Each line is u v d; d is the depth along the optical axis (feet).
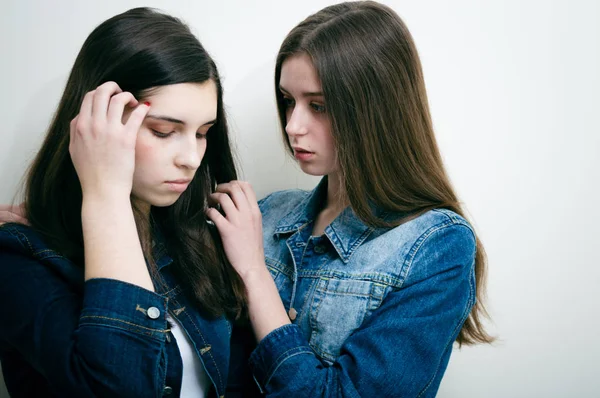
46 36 3.54
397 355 2.43
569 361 4.18
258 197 3.96
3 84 3.55
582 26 3.74
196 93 2.24
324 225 3.18
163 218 2.81
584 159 3.91
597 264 4.05
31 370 2.33
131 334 2.01
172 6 3.59
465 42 3.73
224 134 2.83
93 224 2.06
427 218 2.73
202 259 2.78
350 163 2.67
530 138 3.86
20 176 3.65
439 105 3.79
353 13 2.64
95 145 2.07
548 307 4.10
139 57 2.16
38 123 3.62
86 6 3.53
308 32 2.65
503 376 4.19
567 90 3.82
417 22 3.68
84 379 1.93
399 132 2.70
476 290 3.10
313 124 2.76
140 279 2.08
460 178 3.89
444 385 4.23
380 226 2.81
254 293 2.76
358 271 2.77
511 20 3.72
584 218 3.99
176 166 2.29
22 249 2.19
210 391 2.78
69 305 2.09
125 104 2.11
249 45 3.69
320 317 2.82
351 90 2.57
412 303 2.53
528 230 3.99
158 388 2.16
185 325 2.61
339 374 2.47
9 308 2.07
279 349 2.60
